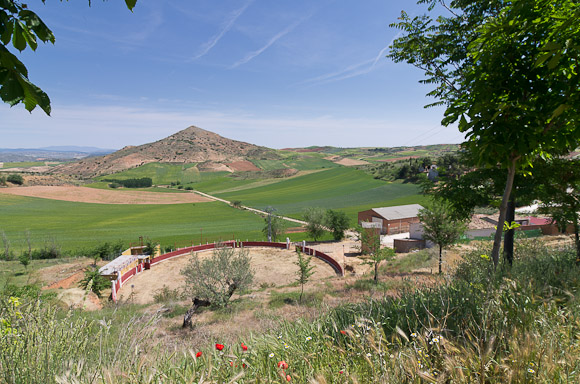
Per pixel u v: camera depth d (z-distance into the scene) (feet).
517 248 36.27
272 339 8.64
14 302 7.74
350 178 492.13
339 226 180.86
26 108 5.92
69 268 119.75
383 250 71.61
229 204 383.45
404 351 7.01
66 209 351.87
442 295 10.87
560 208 33.94
